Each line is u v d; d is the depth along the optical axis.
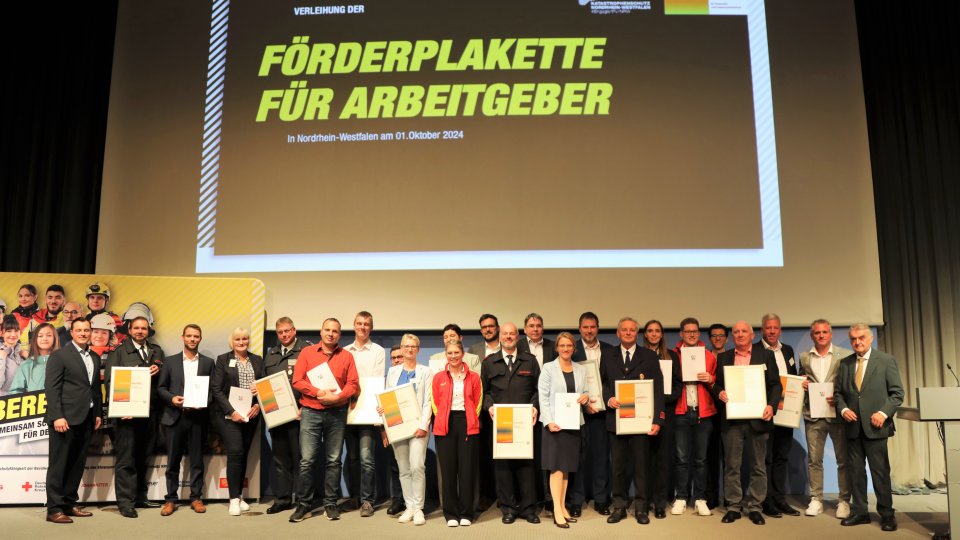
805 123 5.75
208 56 5.92
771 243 5.61
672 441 5.07
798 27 5.88
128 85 5.89
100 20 6.28
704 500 4.77
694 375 4.80
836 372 4.73
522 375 4.63
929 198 5.95
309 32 5.93
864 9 6.21
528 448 4.41
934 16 6.16
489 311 5.55
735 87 5.79
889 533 4.22
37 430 5.10
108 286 5.34
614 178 5.68
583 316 4.92
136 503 4.95
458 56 5.86
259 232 5.69
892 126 6.06
